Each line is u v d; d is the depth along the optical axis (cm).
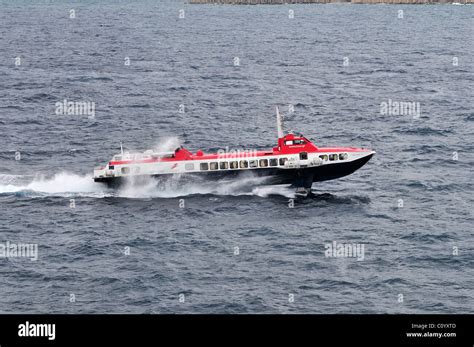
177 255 18525
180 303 16200
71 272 17688
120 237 19638
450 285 16975
